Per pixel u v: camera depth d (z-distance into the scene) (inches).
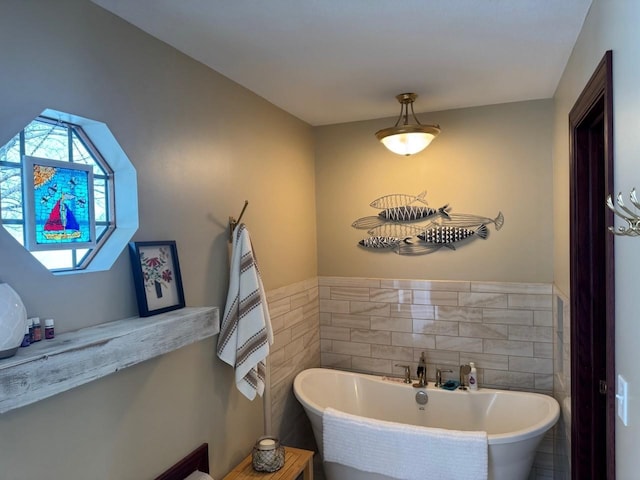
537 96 111.5
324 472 116.6
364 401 124.8
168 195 74.5
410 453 92.6
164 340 62.6
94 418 60.1
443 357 125.3
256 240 103.1
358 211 133.3
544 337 115.4
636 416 42.8
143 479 68.2
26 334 49.4
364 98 109.1
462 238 121.9
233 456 91.7
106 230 67.2
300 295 125.9
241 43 75.9
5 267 49.7
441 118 123.2
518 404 110.7
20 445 50.8
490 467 90.7
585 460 81.1
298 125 126.9
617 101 49.5
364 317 133.6
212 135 87.0
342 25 70.4
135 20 66.7
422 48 79.7
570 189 83.2
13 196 53.1
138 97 68.7
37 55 53.6
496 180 118.7
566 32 74.0
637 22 42.3
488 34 74.7
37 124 57.2
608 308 50.9
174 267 73.6
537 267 115.8
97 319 60.8
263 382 91.0
